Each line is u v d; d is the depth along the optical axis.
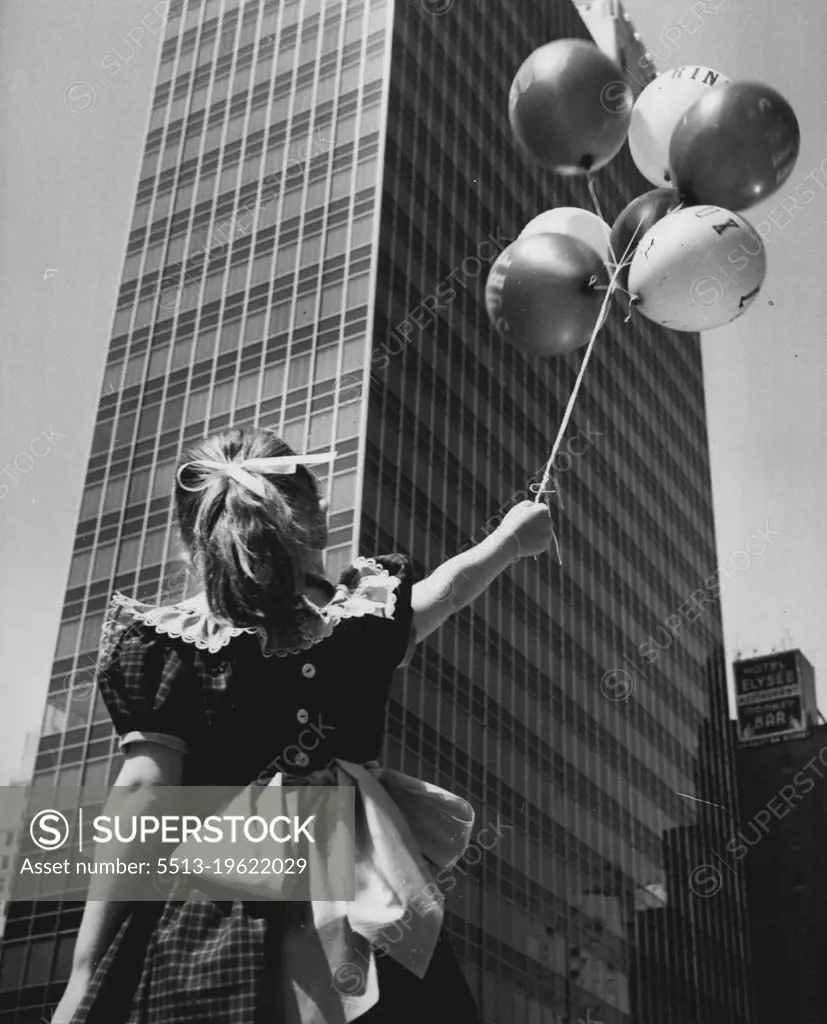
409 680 37.25
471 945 36.84
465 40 49.72
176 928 1.93
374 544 37.59
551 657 45.44
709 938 49.12
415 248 43.75
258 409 40.59
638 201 4.09
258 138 46.22
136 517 38.59
